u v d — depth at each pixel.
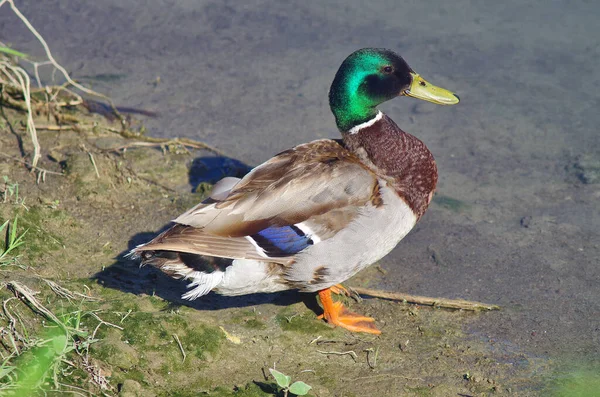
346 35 16.38
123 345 7.82
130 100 14.19
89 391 7.09
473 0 17.80
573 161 12.59
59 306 8.22
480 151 12.95
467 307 9.41
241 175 12.09
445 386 8.05
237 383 7.84
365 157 9.11
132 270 9.57
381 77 9.28
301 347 8.59
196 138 13.17
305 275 8.40
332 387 7.96
